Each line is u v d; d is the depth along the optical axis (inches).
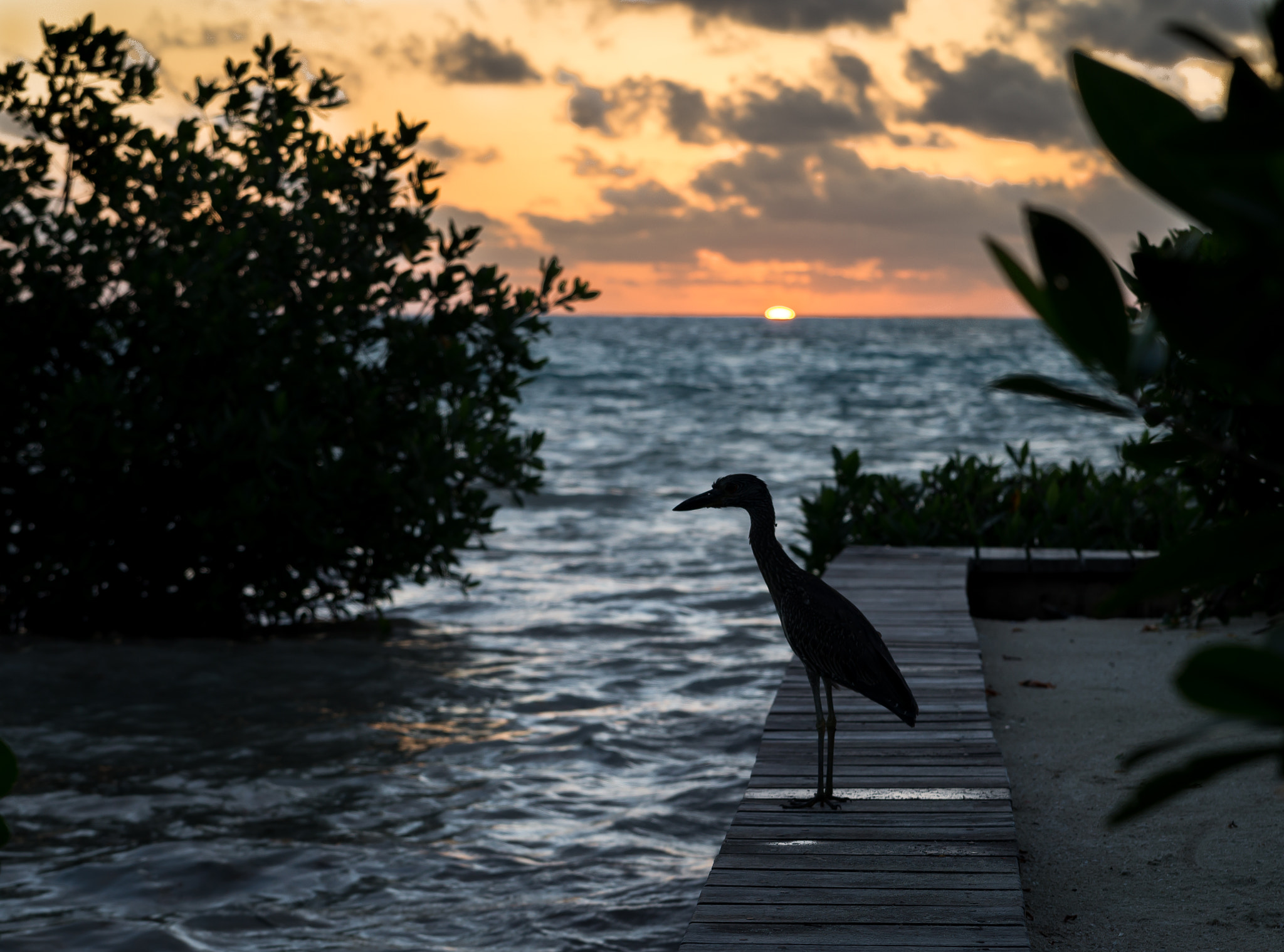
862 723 255.0
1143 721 283.1
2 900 232.4
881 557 450.6
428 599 549.3
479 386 508.4
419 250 511.5
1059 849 210.5
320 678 407.2
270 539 471.5
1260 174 29.7
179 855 254.7
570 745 334.0
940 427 1430.9
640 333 6875.0
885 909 163.8
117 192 488.4
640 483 970.1
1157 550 436.1
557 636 477.4
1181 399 158.2
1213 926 175.5
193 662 426.0
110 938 215.0
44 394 479.5
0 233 471.2
